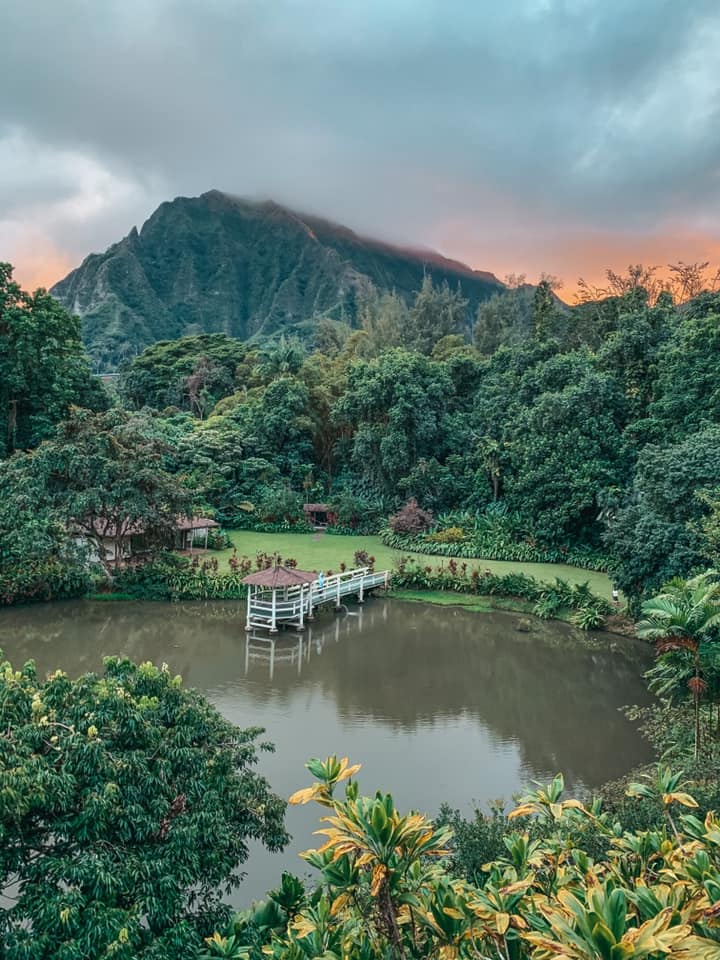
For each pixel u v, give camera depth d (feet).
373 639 79.71
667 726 46.19
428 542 127.13
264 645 76.59
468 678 66.74
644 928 11.03
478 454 143.43
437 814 40.32
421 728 54.13
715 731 43.91
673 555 70.49
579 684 65.31
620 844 17.93
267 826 27.73
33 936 18.98
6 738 22.75
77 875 20.53
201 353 230.07
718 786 28.58
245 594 94.12
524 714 57.52
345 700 60.08
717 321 105.70
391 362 153.79
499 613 91.40
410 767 46.91
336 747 49.93
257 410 166.81
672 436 110.11
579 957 10.95
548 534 117.19
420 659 72.59
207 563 100.78
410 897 14.78
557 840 20.58
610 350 132.36
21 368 129.49
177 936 20.43
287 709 57.57
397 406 144.87
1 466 94.27
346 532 144.05
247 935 19.97
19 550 84.23
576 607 89.04
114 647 73.72
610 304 173.37
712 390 103.86
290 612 84.64
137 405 234.58
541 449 122.01
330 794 16.25
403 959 14.64
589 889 11.99
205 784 26.18
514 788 44.09
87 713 25.98
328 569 109.70
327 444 172.14
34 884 20.77
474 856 26.35
